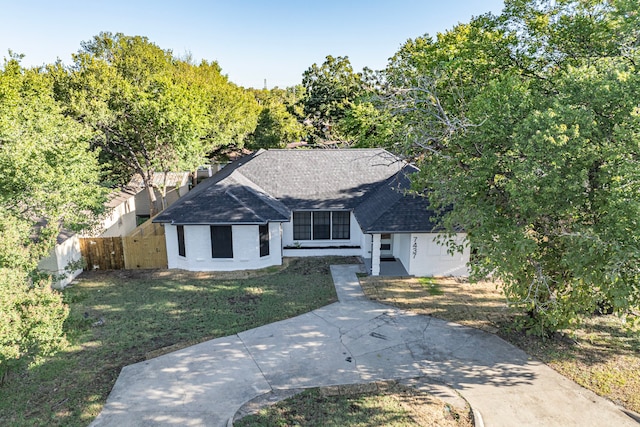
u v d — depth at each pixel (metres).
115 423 9.00
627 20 11.06
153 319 14.21
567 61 14.24
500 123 10.91
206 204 19.20
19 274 9.58
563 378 10.48
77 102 22.47
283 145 44.44
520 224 10.48
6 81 19.47
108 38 33.19
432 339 12.58
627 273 8.71
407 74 22.61
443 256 17.81
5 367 10.72
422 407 9.40
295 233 21.59
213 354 11.86
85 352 12.02
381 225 17.30
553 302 10.49
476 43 16.94
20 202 14.60
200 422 9.01
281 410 9.36
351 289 16.62
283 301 15.64
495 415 9.09
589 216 10.10
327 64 50.81
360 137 29.55
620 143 8.80
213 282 17.77
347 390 10.09
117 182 29.62
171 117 22.88
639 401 9.50
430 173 12.81
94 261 19.55
